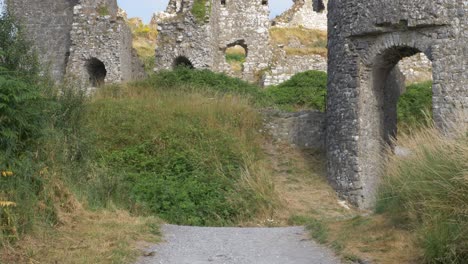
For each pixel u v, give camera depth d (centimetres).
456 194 700
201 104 1773
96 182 1070
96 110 1692
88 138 1158
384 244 773
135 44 3603
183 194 1248
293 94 2381
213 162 1455
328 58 1530
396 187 856
